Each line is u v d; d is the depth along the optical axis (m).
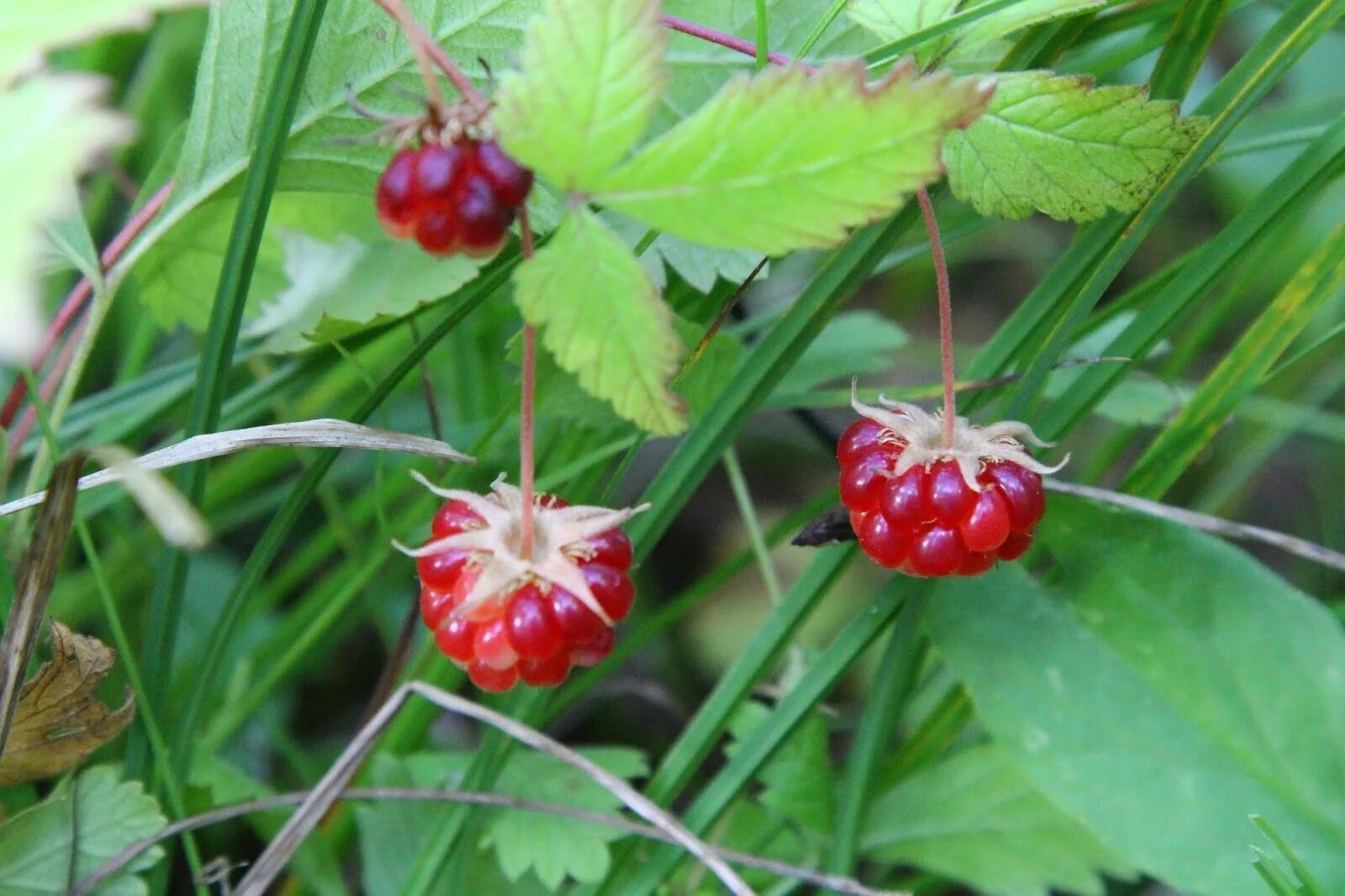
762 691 0.30
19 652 0.25
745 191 0.23
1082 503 0.28
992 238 0.47
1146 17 0.27
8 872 0.26
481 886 0.29
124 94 0.38
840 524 0.27
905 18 0.25
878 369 0.30
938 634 0.28
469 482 0.31
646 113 0.22
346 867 0.33
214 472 0.35
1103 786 0.27
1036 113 0.25
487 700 0.30
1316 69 0.43
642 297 0.23
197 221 0.28
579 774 0.29
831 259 0.27
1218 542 0.27
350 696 0.39
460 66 0.26
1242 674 0.27
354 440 0.25
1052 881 0.28
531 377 0.24
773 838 0.29
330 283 0.29
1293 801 0.27
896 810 0.29
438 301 0.29
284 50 0.25
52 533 0.25
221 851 0.32
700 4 0.28
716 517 0.45
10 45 0.22
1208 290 0.27
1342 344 0.39
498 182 0.23
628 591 0.25
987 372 0.28
